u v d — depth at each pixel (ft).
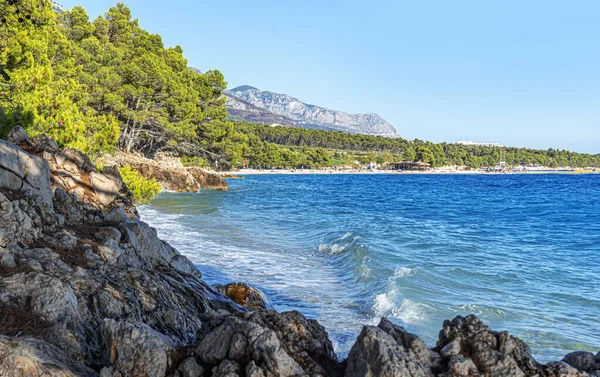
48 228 27.78
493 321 37.24
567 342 32.91
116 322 14.74
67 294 18.94
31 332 17.06
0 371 13.37
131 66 204.54
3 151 28.45
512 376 12.57
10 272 20.74
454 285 48.52
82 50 172.45
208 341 14.46
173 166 194.39
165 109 228.22
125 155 187.52
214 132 266.98
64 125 65.82
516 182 426.92
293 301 40.01
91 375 15.19
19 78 71.77
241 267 51.42
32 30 94.63
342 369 14.62
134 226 34.22
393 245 73.46
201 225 84.02
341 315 36.83
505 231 101.60
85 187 44.34
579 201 197.06
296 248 66.28
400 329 14.58
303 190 236.63
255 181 317.42
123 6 260.83
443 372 12.82
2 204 23.95
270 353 13.09
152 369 13.55
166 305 24.08
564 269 59.47
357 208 147.54
